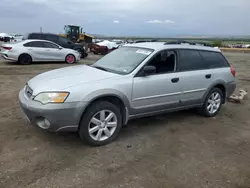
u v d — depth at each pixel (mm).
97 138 3682
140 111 4102
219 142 4102
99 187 2752
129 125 4633
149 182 2885
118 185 2799
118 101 3896
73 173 2990
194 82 4738
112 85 3688
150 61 4195
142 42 4977
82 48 18250
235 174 3156
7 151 3412
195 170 3197
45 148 3559
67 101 3324
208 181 2969
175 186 2838
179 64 4590
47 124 3375
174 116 5293
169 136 4223
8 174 2896
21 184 2730
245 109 6121
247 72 12969
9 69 10859
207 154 3654
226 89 5453
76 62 15031
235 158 3580
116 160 3344
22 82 8117
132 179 2928
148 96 4109
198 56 4969
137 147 3752
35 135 3945
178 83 4477
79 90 3420
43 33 16234
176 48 4621
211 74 5051
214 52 5363
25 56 12578
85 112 3525
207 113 5234
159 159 3426
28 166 3084
